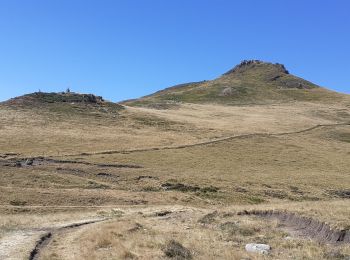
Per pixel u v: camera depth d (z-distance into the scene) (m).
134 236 26.66
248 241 26.31
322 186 68.56
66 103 125.88
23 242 23.77
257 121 131.00
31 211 45.38
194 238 26.91
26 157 71.88
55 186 58.66
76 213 43.59
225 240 26.78
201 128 111.25
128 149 82.75
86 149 80.62
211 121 125.50
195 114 140.00
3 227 30.48
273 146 96.19
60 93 134.88
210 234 28.58
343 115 156.50
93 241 24.47
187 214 41.38
